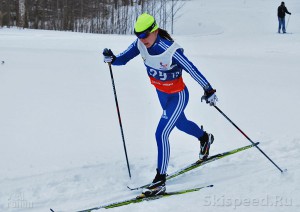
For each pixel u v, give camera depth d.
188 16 26.62
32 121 5.64
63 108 6.28
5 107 6.34
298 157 3.96
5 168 3.99
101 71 9.21
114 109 6.21
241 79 8.14
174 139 4.76
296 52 12.10
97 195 3.40
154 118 5.75
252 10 25.94
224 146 4.41
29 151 4.50
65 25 31.30
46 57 10.91
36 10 32.41
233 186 3.36
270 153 4.12
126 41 15.86
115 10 32.41
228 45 14.80
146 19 3.17
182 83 3.54
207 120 5.47
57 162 4.13
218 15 25.55
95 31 29.34
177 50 3.29
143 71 9.25
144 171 3.87
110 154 4.34
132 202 3.17
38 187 3.53
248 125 5.20
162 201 3.16
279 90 7.16
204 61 10.46
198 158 4.14
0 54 11.09
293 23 21.30
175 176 3.72
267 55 11.67
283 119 5.43
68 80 8.27
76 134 5.08
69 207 3.20
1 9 31.53
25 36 18.00
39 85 7.80
